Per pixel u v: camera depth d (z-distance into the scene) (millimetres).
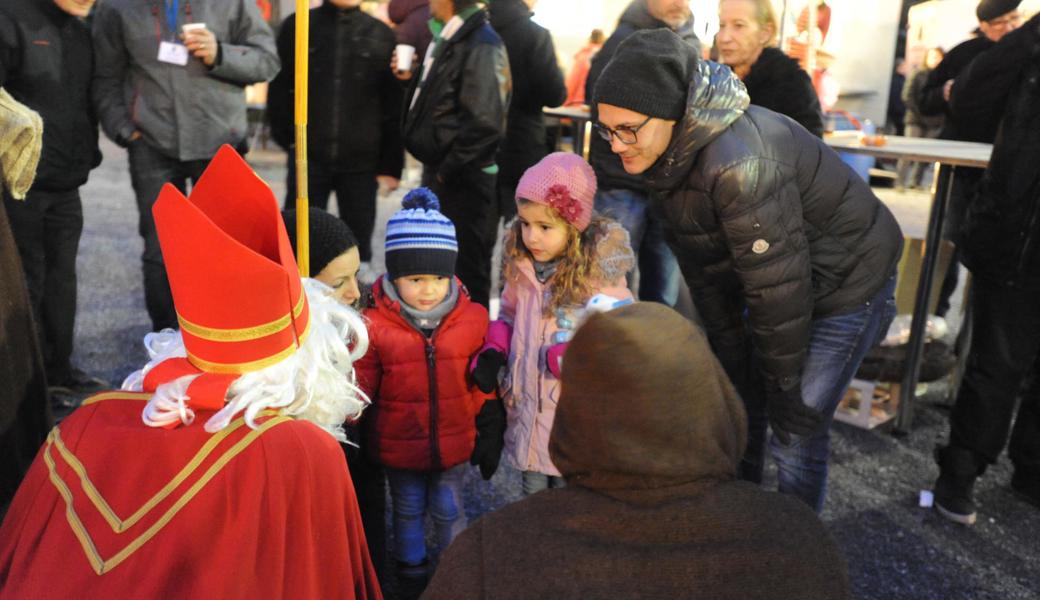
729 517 1020
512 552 1030
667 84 1963
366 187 4594
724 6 3072
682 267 2582
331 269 2084
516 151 4371
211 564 1194
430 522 2938
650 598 983
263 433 1271
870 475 3342
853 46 8055
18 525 1269
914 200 8023
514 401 2408
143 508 1225
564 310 2312
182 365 1340
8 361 1677
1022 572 2754
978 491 3252
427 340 2316
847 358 2367
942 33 6516
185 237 1204
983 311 2826
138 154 3910
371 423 2367
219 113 3994
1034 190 2586
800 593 993
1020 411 3080
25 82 3312
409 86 4051
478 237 3984
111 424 1311
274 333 1291
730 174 1997
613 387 992
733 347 2668
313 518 1284
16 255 1755
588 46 6516
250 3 4059
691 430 1015
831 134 4277
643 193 3809
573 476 1077
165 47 3779
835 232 2254
